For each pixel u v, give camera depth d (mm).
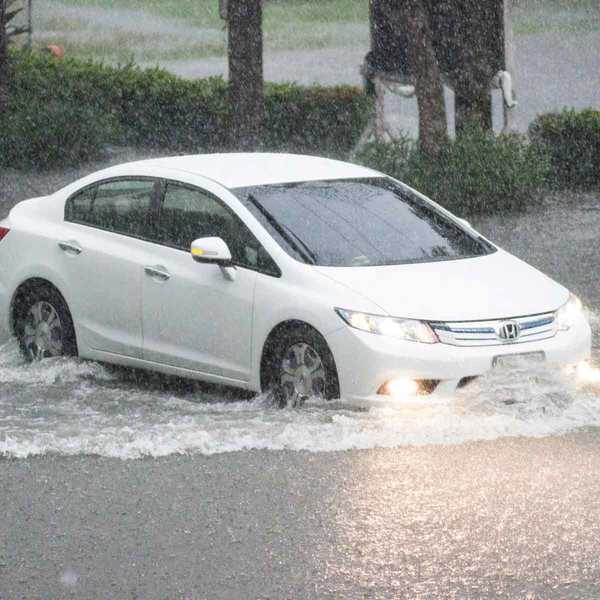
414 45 65188
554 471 25344
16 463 26500
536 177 64750
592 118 68938
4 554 21234
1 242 37156
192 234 33031
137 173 34938
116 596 19422
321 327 29438
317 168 35375
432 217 34375
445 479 24922
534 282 31719
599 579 19828
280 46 160625
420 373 28625
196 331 32375
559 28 169875
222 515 23047
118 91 82688
